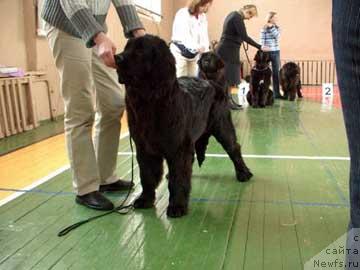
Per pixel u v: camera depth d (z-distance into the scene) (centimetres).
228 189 332
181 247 231
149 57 237
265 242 236
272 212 282
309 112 788
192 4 620
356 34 113
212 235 246
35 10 685
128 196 316
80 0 252
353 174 122
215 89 323
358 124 117
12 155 464
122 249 230
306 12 1527
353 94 117
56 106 758
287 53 1559
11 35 654
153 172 287
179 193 275
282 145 495
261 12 1538
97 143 318
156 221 268
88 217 276
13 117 599
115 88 300
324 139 527
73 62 269
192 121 281
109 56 240
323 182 347
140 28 295
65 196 318
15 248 233
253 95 874
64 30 263
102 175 324
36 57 701
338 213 278
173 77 249
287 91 1022
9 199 313
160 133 255
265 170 386
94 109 296
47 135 585
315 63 1552
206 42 654
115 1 295
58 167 408
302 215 275
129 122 266
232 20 744
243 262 213
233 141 346
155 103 248
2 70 586
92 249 231
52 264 215
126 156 446
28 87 638
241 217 273
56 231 255
